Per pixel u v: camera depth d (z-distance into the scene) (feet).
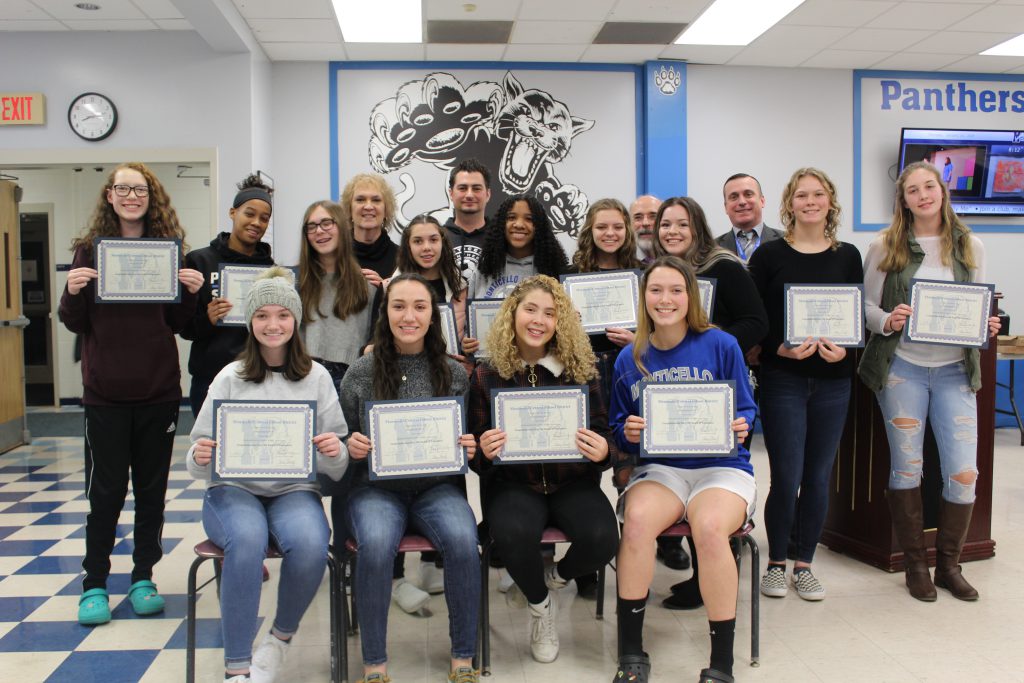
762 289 9.06
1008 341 17.19
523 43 18.43
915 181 8.55
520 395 7.04
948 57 19.71
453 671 6.67
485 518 7.38
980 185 20.85
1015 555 10.29
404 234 9.21
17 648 7.59
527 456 7.00
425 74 19.61
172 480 14.92
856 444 10.21
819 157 20.67
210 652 7.51
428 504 6.99
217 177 17.84
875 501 9.89
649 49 18.94
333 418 7.22
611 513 7.07
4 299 17.53
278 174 19.51
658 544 10.22
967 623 8.07
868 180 20.86
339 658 6.68
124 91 17.75
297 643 7.82
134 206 8.04
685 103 20.03
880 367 8.83
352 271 8.66
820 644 7.57
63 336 23.98
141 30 17.62
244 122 17.79
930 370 8.70
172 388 8.38
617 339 8.84
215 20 15.64
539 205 9.60
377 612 6.43
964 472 8.66
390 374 7.19
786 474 8.69
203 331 8.84
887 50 19.13
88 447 8.23
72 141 17.84
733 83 20.31
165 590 9.18
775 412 8.74
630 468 8.39
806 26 17.48
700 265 8.70
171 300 7.95
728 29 17.75
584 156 20.08
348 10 16.42
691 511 6.87
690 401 7.08
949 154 20.67
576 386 7.07
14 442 17.98
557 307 7.38
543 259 9.60
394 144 19.62
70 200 23.80
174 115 17.79
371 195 10.09
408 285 7.11
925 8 16.40
